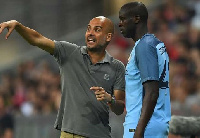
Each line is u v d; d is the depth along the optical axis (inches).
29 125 1295.5
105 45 608.4
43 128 1290.6
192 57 1466.5
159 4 1734.7
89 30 606.9
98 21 604.1
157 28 1633.9
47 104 1440.7
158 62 504.7
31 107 1453.0
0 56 2031.3
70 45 608.4
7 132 1291.8
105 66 609.3
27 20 2070.6
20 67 1654.8
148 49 499.8
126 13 525.0
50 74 1593.3
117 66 615.8
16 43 2034.9
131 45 1647.4
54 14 2049.7
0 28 550.6
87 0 2005.4
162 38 1576.0
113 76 610.5
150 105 489.4
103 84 604.7
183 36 1562.5
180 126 612.1
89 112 594.2
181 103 1277.1
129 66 517.0
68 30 2006.6
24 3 2106.3
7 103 1462.8
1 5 2128.4
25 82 1572.3
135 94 512.4
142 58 498.6
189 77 1392.7
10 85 1577.3
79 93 596.7
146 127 498.0
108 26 606.2
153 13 1712.6
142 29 524.7
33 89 1529.3
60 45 600.4
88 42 604.7
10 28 556.4
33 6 2085.4
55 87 1498.5
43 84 1535.4
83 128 591.5
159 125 500.4
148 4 1825.8
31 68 1657.2
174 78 1382.9
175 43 1539.1
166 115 512.1
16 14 2087.8
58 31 2017.7
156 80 493.4
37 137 1290.6
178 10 1681.8
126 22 525.7
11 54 2023.9
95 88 549.6
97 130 597.9
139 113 506.6
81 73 601.6
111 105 580.1
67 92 602.5
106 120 606.2
